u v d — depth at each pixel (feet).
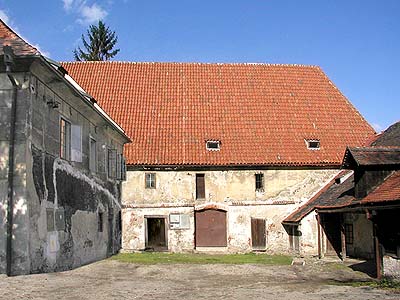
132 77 109.70
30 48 46.57
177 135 97.55
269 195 94.32
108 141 79.56
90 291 41.91
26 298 37.27
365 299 41.29
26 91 46.78
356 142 100.12
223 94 107.45
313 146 98.48
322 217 84.38
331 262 72.59
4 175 46.24
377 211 53.93
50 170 51.78
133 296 40.86
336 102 109.19
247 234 93.20
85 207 64.39
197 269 62.69
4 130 46.65
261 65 115.55
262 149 96.37
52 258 51.49
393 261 51.26
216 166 93.35
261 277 56.13
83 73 109.81
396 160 61.62
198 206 92.94
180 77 110.73
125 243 91.30
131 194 92.58
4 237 45.57
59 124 55.06
